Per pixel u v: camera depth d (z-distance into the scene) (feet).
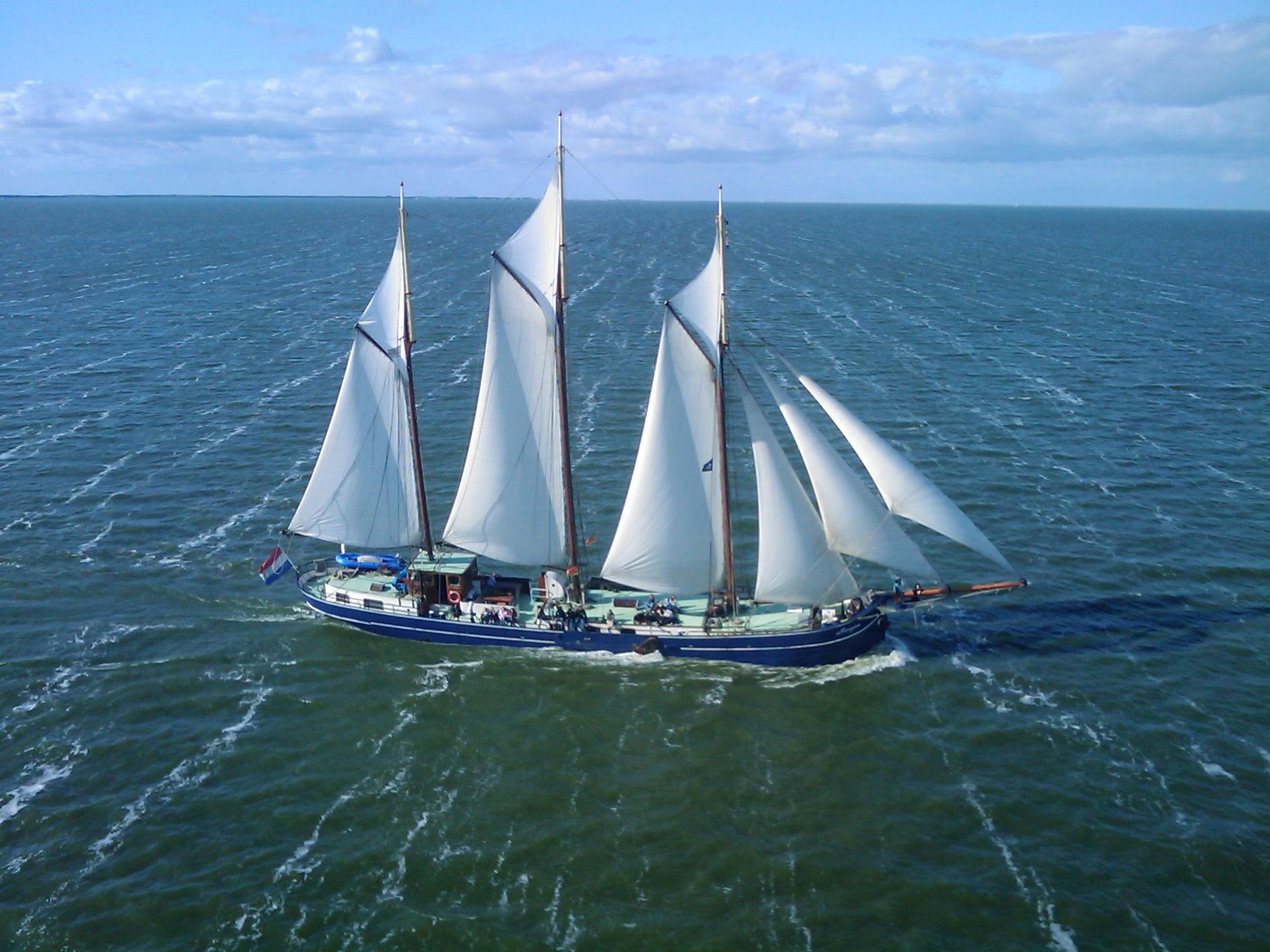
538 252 170.91
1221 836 128.06
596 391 338.75
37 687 160.66
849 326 460.55
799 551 171.63
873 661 173.06
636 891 119.03
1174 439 292.20
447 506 238.48
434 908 115.85
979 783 139.44
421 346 407.85
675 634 172.14
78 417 303.89
